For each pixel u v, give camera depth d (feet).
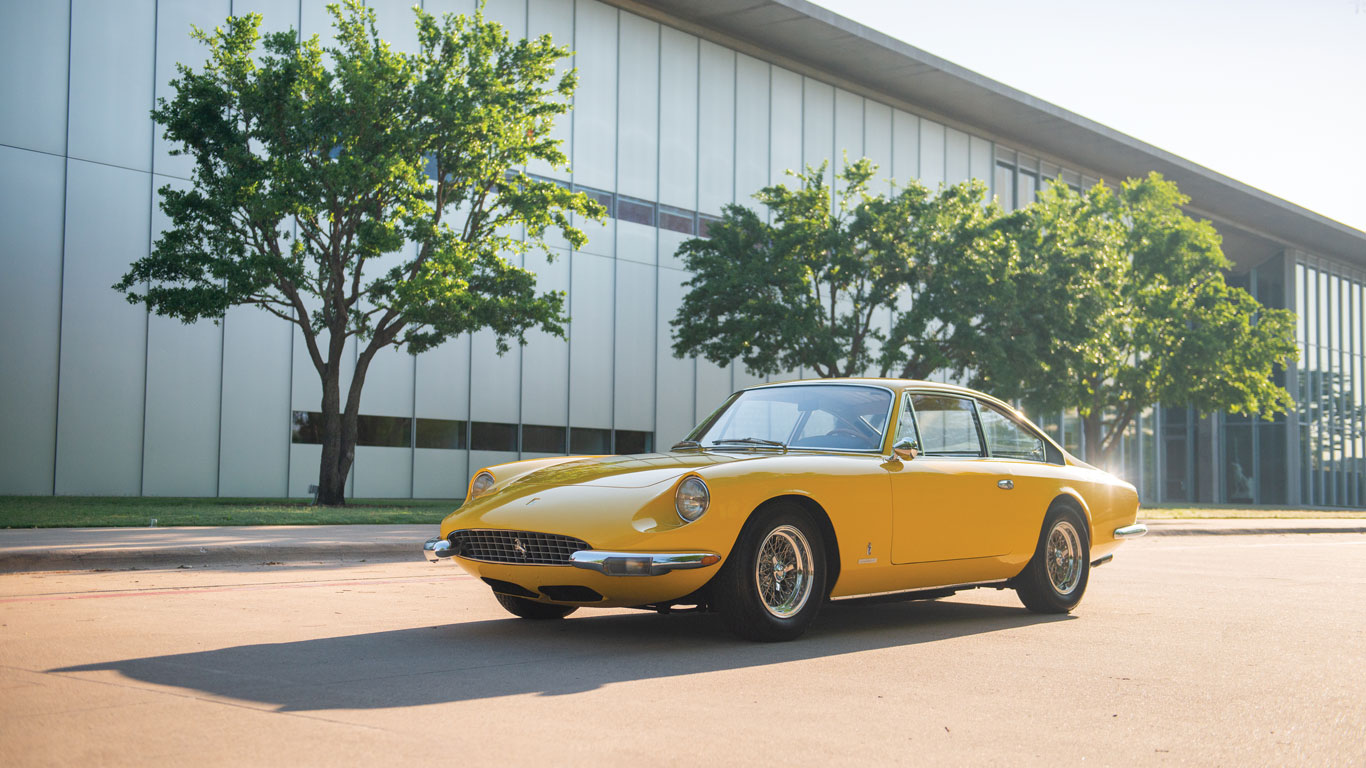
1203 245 103.09
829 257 84.89
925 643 18.51
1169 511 92.17
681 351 85.56
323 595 23.54
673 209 98.84
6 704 12.16
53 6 68.64
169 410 71.97
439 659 15.79
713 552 16.80
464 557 18.22
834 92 112.78
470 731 11.41
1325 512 113.80
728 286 79.51
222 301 57.00
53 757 10.02
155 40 72.02
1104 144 134.21
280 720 11.68
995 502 21.27
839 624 20.88
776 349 81.97
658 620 20.49
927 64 110.22
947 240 83.46
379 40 61.00
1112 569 34.94
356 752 10.42
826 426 20.45
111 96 70.44
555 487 17.99
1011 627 20.76
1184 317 104.47
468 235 67.46
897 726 12.19
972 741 11.58
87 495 68.74
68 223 68.74
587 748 10.82
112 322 70.03
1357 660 17.53
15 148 67.15
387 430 81.61
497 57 67.72
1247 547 50.60
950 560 20.42
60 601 21.45
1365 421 183.73
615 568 16.20
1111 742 11.71
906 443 20.25
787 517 17.87
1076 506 23.47
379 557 33.91
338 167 55.93
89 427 69.00
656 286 97.40
